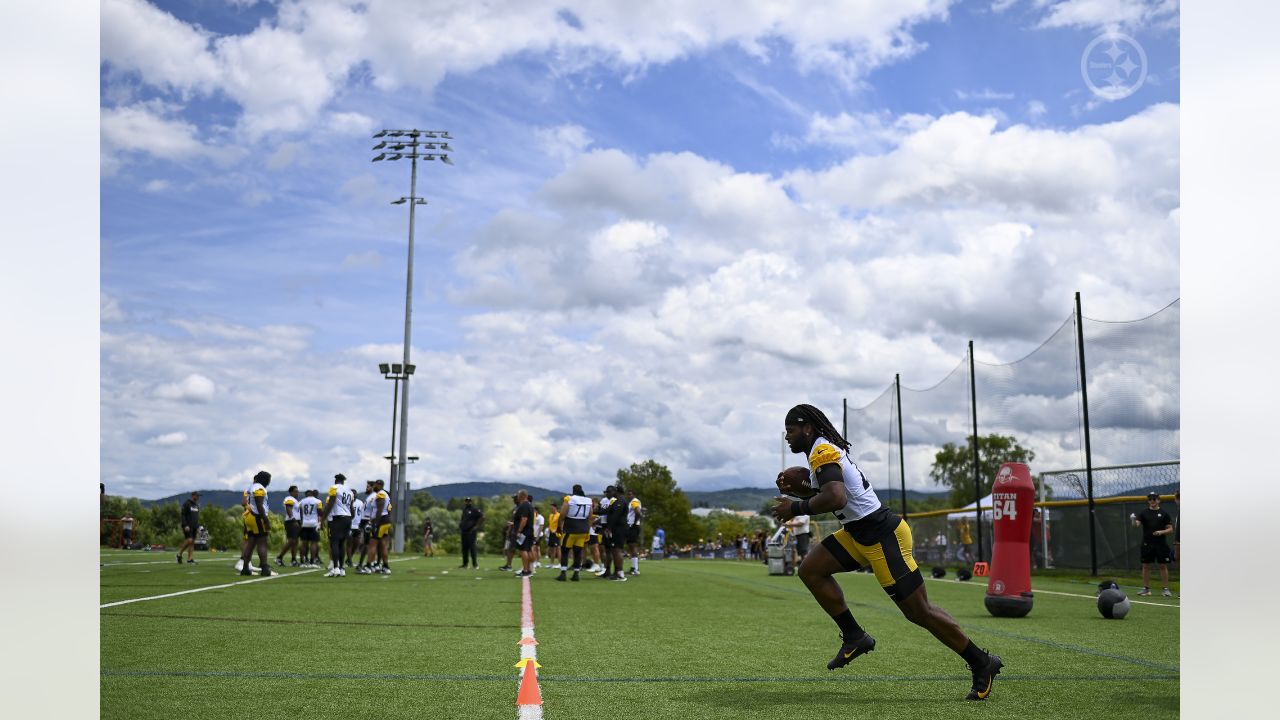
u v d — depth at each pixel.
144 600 11.20
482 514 24.58
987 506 24.64
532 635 8.23
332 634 8.05
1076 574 20.88
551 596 13.37
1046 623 9.97
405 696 5.18
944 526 27.12
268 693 5.24
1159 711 5.01
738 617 10.28
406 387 44.84
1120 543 19.78
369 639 7.74
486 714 4.72
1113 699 5.35
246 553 17.56
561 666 6.41
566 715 4.72
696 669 6.32
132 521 39.12
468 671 6.08
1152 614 11.20
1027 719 4.77
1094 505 20.45
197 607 10.36
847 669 6.39
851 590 15.84
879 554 5.33
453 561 32.06
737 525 128.12
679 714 4.77
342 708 4.84
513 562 28.23
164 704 4.92
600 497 20.83
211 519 72.56
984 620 10.31
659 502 92.00
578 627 9.02
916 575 5.35
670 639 8.09
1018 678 6.12
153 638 7.63
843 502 5.14
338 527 18.39
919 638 8.35
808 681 5.85
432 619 9.52
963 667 6.50
